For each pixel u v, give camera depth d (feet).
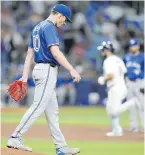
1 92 227.61
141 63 147.95
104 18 280.31
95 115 206.80
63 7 89.56
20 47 250.37
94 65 252.01
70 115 205.98
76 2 285.23
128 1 298.97
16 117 192.85
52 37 86.79
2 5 279.69
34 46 88.79
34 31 89.20
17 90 90.94
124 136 138.72
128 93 148.97
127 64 148.87
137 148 114.62
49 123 90.48
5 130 145.18
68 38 264.93
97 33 270.26
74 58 253.85
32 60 95.45
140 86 147.13
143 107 147.43
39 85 88.12
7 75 237.04
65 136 136.87
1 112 210.18
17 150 88.02
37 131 146.72
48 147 111.75
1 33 255.50
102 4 289.53
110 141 127.24
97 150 110.42
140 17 283.38
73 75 85.61
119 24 280.31
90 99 244.63
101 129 155.94
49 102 89.20
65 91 242.17
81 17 274.36
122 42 262.67
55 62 88.12
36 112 88.02
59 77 240.32
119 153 106.42
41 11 278.26
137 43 148.66
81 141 126.41
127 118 201.36
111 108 138.41
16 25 268.00
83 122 179.11
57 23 89.66
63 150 90.22
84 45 264.11
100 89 245.24
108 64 138.62
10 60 246.06
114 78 138.10
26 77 91.25
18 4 284.20
